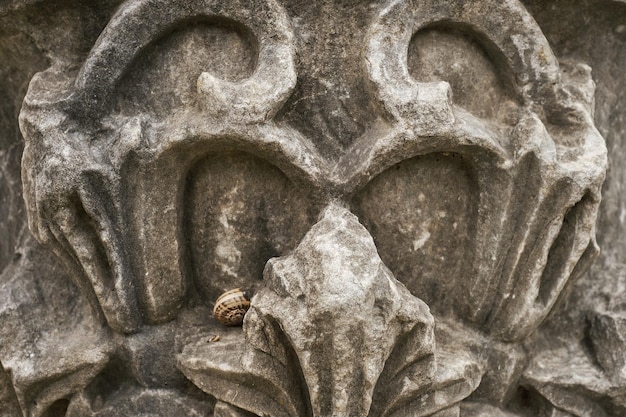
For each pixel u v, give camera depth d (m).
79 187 1.02
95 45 1.04
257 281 1.13
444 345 1.14
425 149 1.04
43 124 1.04
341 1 1.05
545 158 1.06
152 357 1.13
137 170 1.04
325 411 0.97
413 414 1.05
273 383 1.01
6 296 1.18
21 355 1.15
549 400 1.19
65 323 1.19
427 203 1.11
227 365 1.04
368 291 0.93
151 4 1.02
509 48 1.08
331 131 1.07
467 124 1.04
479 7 1.06
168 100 1.07
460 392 1.09
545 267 1.13
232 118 1.00
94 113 1.05
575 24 1.17
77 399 1.15
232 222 1.11
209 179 1.09
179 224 1.09
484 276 1.12
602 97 1.26
